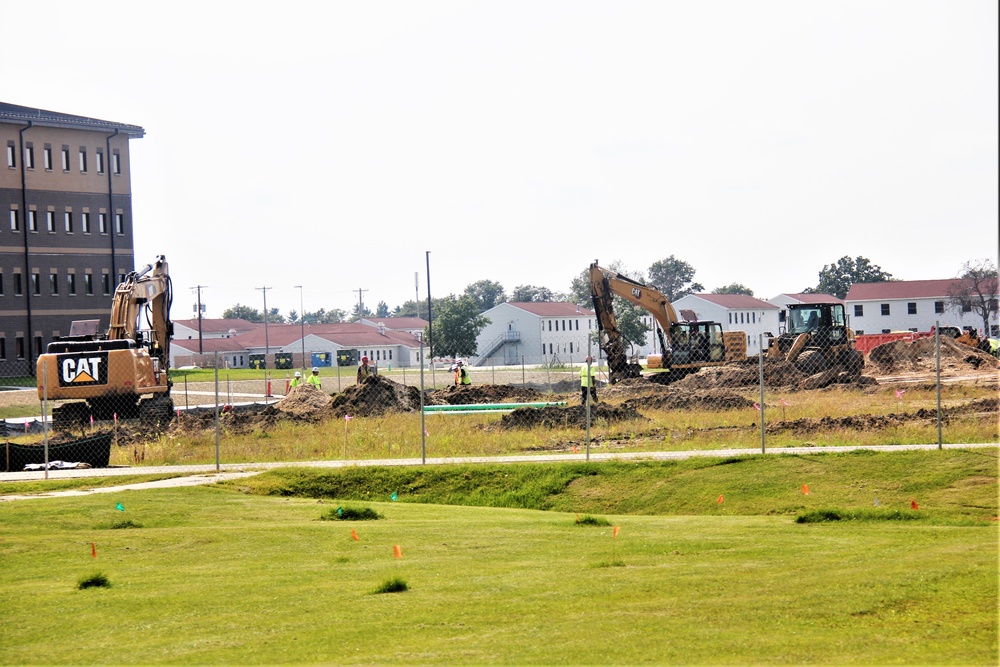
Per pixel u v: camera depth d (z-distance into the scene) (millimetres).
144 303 86438
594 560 28672
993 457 42625
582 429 69562
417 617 21984
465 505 44688
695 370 117750
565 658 18234
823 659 17578
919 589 22250
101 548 31938
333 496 46562
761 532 33312
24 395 123562
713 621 20422
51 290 171000
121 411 80062
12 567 29203
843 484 41719
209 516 38656
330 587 25641
